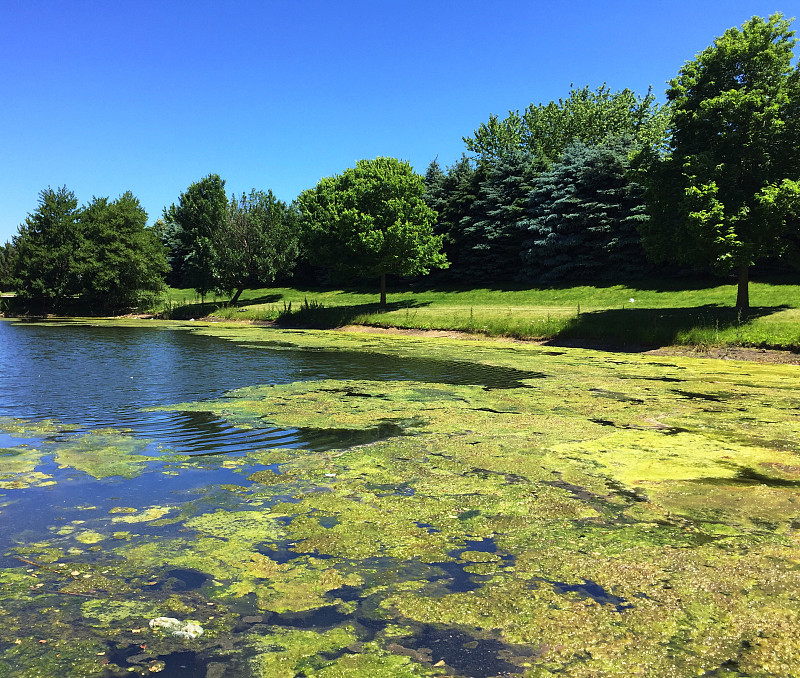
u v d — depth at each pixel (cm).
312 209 4344
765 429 908
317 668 330
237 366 1655
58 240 5175
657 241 2412
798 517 550
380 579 434
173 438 855
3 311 5297
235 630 371
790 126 2169
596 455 762
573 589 416
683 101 2339
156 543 500
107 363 1712
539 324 2472
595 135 5588
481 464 723
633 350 2075
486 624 372
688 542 495
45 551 484
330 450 789
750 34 2227
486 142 6122
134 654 345
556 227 3928
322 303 4481
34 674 324
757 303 2578
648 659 333
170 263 7181
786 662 328
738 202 2164
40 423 949
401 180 3731
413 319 3028
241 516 558
